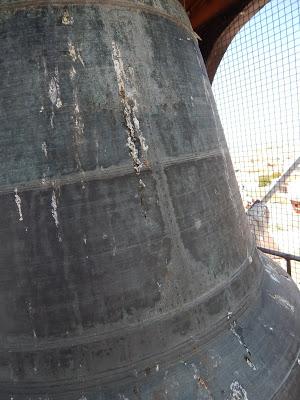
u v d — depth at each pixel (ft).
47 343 5.21
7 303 5.26
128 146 5.42
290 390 5.94
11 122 5.19
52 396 5.17
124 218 5.33
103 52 5.46
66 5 5.39
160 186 5.63
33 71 5.21
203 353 5.66
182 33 6.82
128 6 5.83
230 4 12.33
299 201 30.25
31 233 5.13
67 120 5.19
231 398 5.36
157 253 5.52
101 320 5.24
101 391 5.16
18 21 5.31
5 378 5.37
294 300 7.68
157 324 5.46
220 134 7.31
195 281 5.83
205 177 6.32
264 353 6.07
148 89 5.75
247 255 7.12
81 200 5.16
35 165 5.13
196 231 5.97
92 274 5.20
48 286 5.16
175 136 5.94
